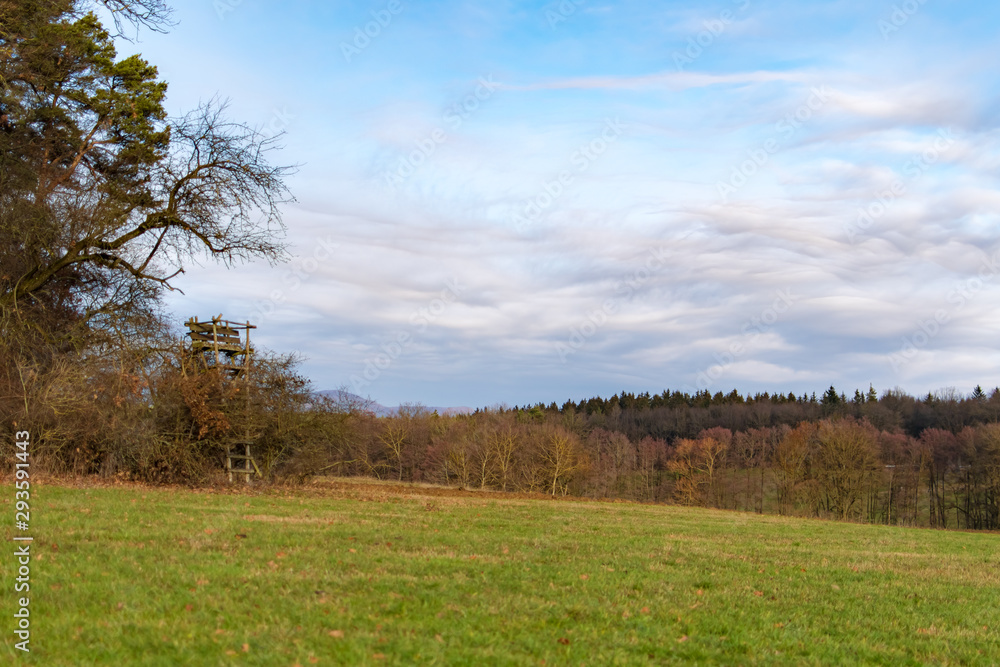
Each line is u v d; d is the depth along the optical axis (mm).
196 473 23578
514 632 7641
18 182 20906
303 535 12938
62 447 21625
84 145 24188
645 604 9477
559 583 10344
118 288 23484
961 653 8461
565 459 69562
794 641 8336
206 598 7895
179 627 6895
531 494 36469
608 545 15055
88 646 6254
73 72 23922
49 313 22391
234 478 25266
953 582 13758
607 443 89688
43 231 20828
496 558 12117
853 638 8758
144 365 23234
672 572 12055
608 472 80062
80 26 24781
